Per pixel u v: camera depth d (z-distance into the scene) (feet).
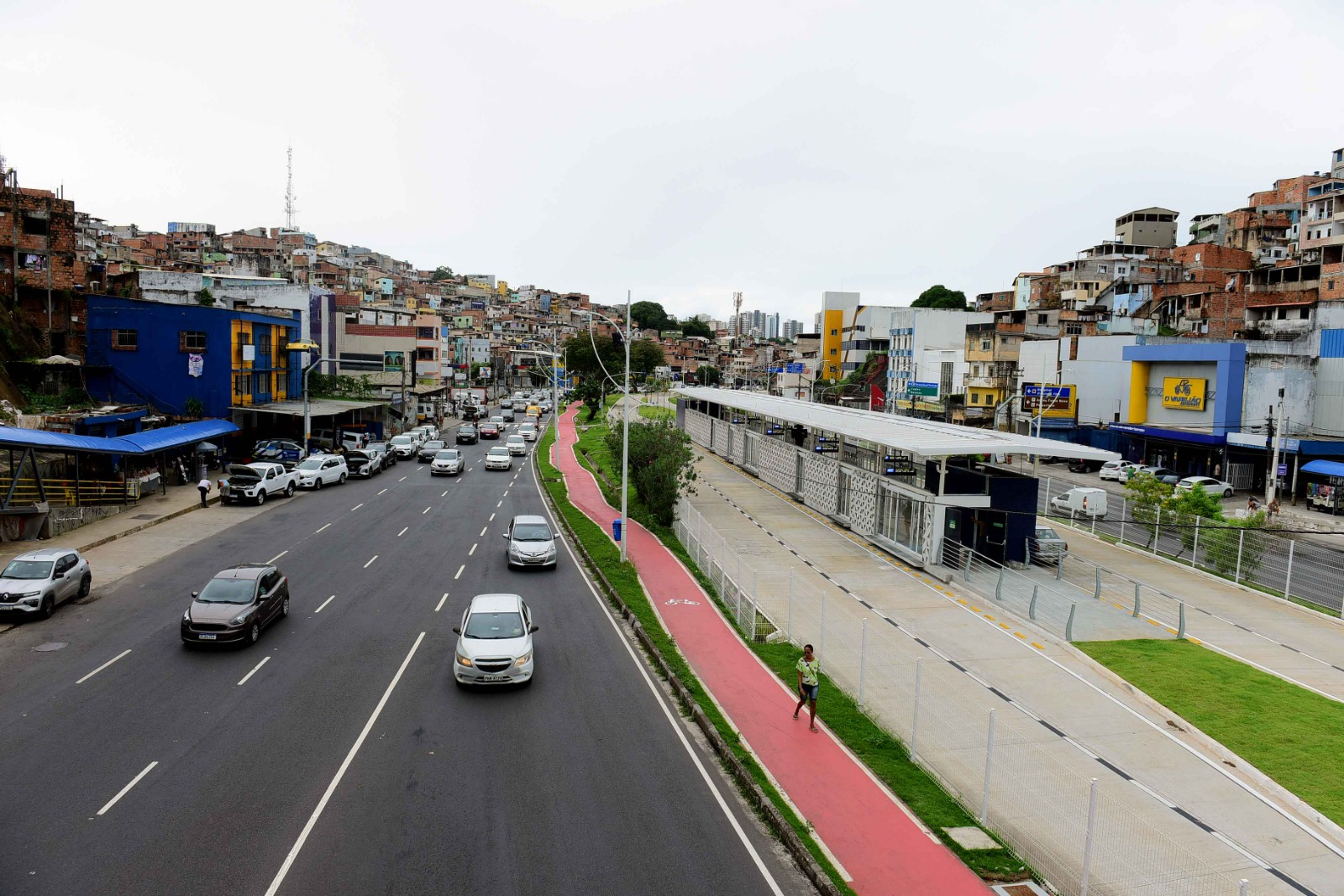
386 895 35.63
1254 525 105.91
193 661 63.87
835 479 137.08
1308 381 169.68
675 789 47.03
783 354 625.41
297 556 99.96
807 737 55.06
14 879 35.58
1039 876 40.11
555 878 37.58
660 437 132.57
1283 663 73.10
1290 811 48.57
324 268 467.52
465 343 456.04
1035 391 225.15
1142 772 52.90
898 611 87.15
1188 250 318.24
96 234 398.01
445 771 47.47
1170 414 189.47
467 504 143.33
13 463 100.94
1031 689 66.54
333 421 212.02
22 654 64.13
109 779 44.88
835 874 39.11
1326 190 305.94
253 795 43.70
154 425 161.79
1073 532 131.95
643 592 90.17
